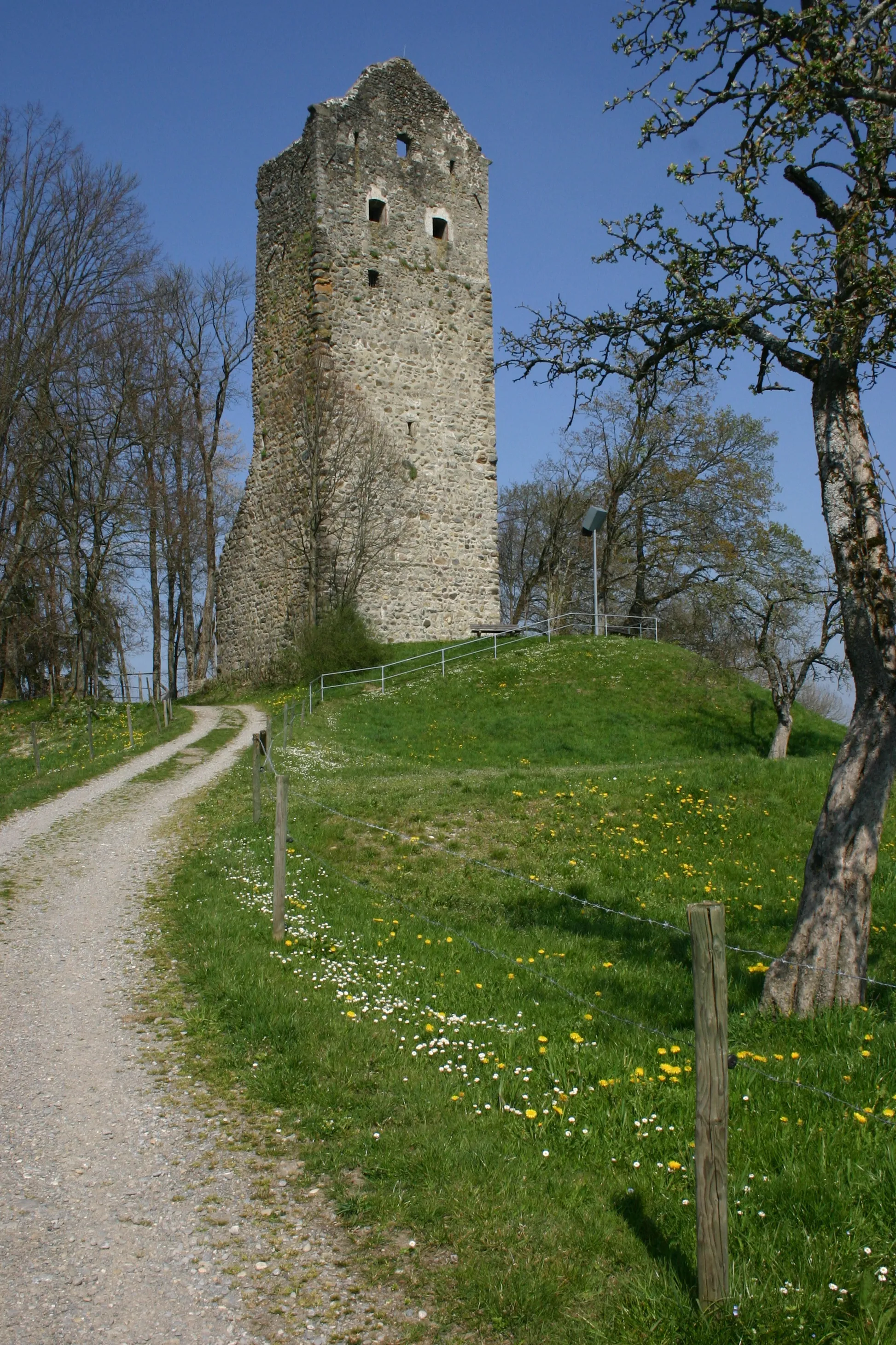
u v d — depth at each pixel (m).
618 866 12.27
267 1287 4.20
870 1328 3.81
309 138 31.92
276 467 32.97
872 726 7.16
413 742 23.33
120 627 39.81
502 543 61.22
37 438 32.22
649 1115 5.33
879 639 7.15
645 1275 4.16
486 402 34.09
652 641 30.09
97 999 7.62
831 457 7.40
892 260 7.11
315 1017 6.80
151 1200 4.83
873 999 7.58
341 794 15.18
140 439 33.50
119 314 32.59
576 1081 5.81
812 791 14.73
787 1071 6.00
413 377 32.75
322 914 9.81
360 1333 3.95
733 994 7.97
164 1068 6.32
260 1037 6.60
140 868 12.10
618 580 41.56
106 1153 5.27
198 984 7.80
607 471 40.84
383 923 9.70
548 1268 4.21
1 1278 4.22
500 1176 4.83
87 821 15.03
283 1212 4.71
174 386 37.94
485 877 11.78
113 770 19.88
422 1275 4.25
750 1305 3.89
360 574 30.89
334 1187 4.88
